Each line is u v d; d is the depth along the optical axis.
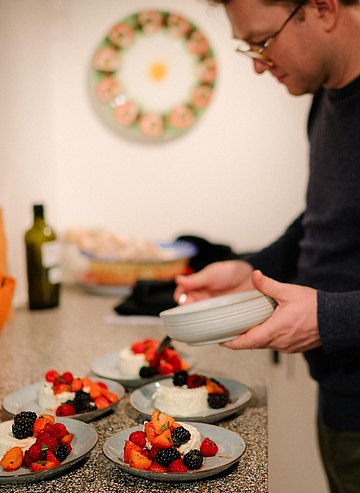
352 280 1.26
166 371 1.29
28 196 2.13
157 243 2.26
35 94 2.21
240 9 1.14
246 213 2.53
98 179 2.54
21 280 2.06
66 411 1.05
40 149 2.27
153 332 1.69
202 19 2.40
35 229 1.92
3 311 1.29
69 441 0.91
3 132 1.87
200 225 2.55
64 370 1.36
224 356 1.49
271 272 1.55
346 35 1.15
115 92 2.46
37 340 1.61
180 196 2.54
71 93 2.47
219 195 2.53
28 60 2.12
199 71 2.43
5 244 1.69
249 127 2.47
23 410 1.11
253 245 2.55
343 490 1.38
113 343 1.58
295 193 2.50
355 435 1.30
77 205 2.56
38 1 2.25
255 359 1.46
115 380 1.26
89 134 2.51
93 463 0.91
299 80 1.23
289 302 1.05
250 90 2.45
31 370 1.36
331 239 1.30
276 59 1.20
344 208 1.25
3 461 0.85
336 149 1.27
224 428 0.97
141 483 0.85
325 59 1.18
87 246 2.21
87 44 2.44
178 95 2.45
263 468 0.89
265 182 2.51
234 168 2.51
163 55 2.43
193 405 1.06
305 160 2.47
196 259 2.21
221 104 2.46
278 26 1.14
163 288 1.91
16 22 2.00
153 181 2.53
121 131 2.49
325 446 1.44
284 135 2.47
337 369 1.29
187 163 2.51
